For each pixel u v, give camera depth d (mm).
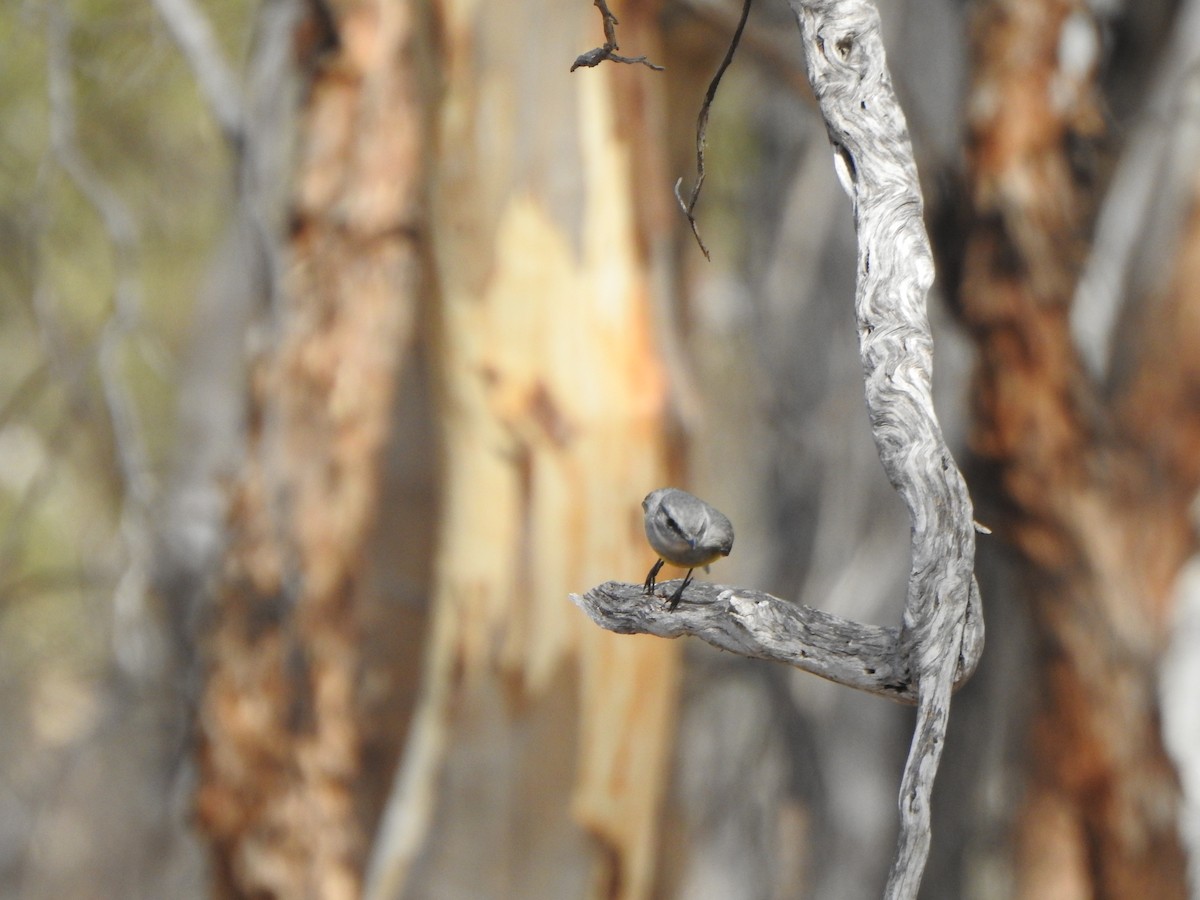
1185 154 16078
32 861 26672
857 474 23734
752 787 24766
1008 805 18109
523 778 13930
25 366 25953
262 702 15883
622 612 7242
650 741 14188
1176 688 17234
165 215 25109
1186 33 16016
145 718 22500
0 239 21766
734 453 28344
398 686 16188
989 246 15570
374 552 16266
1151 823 16359
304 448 16281
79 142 20969
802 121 25062
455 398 13961
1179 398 16031
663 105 14961
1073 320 15727
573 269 13719
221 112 17188
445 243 13727
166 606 19422
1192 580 16953
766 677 23375
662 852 14609
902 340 7199
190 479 20500
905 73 17641
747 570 27203
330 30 16344
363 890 14555
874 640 7188
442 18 13500
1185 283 16031
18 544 21625
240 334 21375
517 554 13922
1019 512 16141
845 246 24516
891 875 7145
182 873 20969
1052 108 15438
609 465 13820
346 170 16312
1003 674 17922
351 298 16297
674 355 14305
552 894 13914
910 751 7156
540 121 13602
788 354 25062
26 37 19906
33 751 28875
